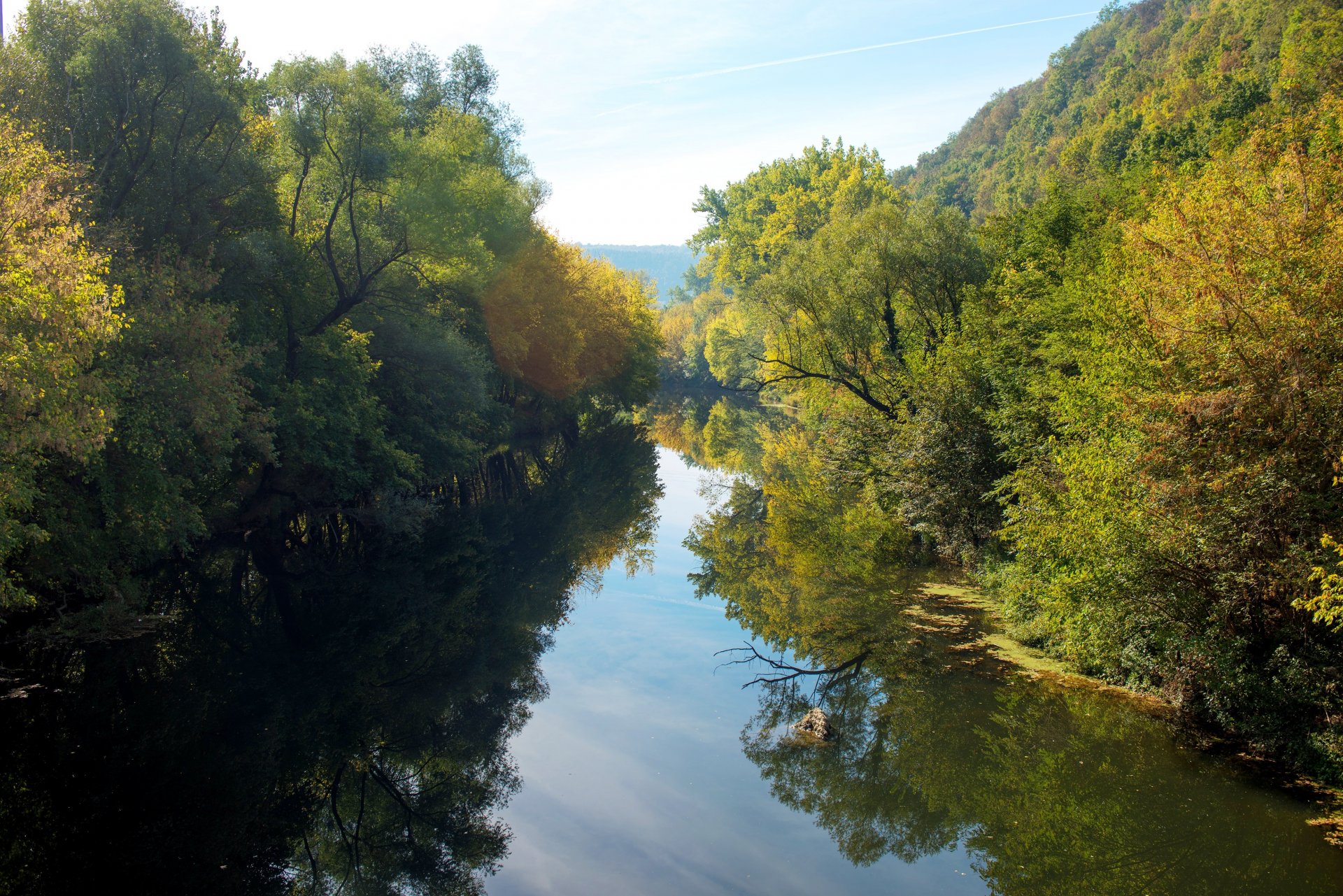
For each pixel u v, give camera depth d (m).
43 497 13.52
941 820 10.75
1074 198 26.91
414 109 35.50
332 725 14.22
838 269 29.48
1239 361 10.40
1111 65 133.38
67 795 11.29
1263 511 10.28
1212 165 17.70
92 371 13.99
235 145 20.41
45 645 15.34
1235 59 74.38
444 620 19.81
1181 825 9.80
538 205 41.06
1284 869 8.95
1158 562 11.10
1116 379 12.94
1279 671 10.62
